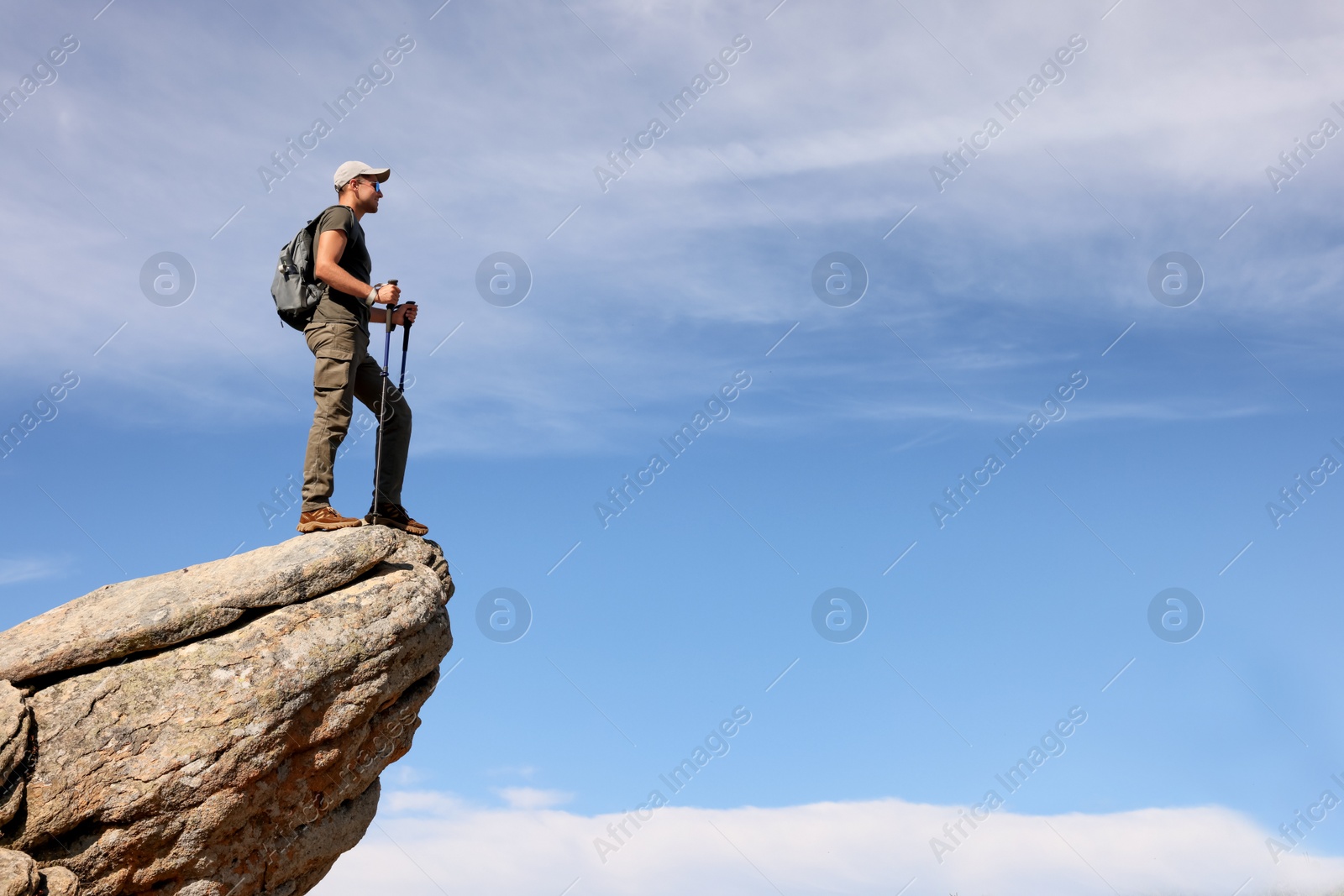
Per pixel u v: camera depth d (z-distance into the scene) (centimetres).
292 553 972
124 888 854
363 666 934
